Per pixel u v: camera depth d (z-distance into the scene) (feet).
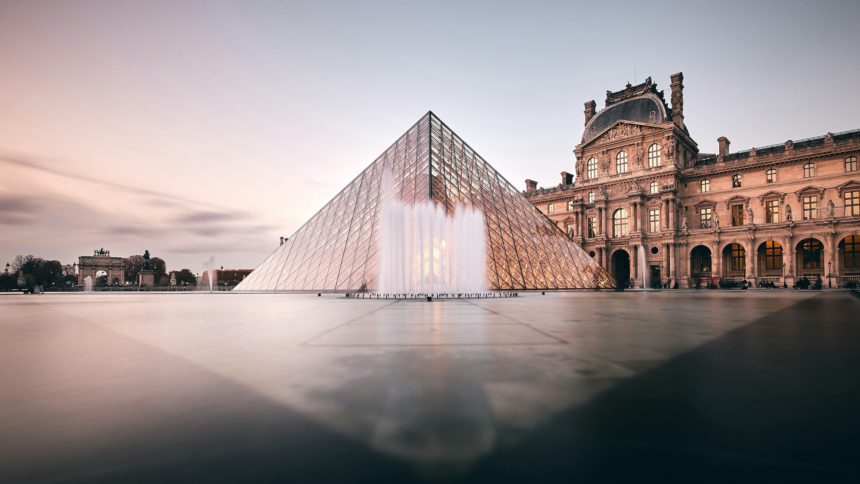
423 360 27.99
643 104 298.35
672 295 151.12
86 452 13.61
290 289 166.81
